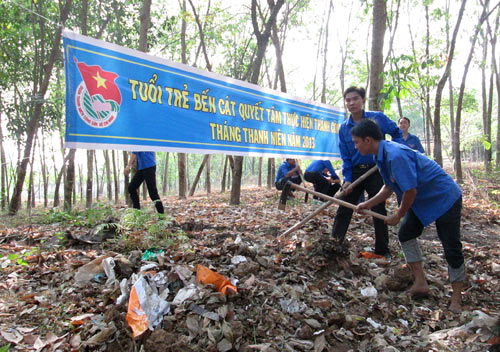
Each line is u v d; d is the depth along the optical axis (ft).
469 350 8.19
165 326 8.41
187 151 15.43
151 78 14.10
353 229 18.44
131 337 8.21
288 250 13.96
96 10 35.53
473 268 13.03
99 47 12.53
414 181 9.88
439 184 10.23
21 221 21.79
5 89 35.24
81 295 9.95
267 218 21.26
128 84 13.37
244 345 8.20
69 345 7.97
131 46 37.09
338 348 8.52
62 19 28.55
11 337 8.04
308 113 22.95
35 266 12.01
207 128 16.39
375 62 22.72
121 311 8.91
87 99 12.21
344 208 14.47
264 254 12.87
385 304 10.43
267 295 9.99
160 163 126.00
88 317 8.86
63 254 12.94
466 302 10.83
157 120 14.29
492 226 20.33
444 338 8.79
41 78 30.55
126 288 9.50
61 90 46.06
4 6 29.27
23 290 10.32
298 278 11.23
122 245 13.25
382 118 14.08
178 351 7.74
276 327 8.93
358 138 10.52
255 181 103.86
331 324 9.20
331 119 24.88
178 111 15.11
